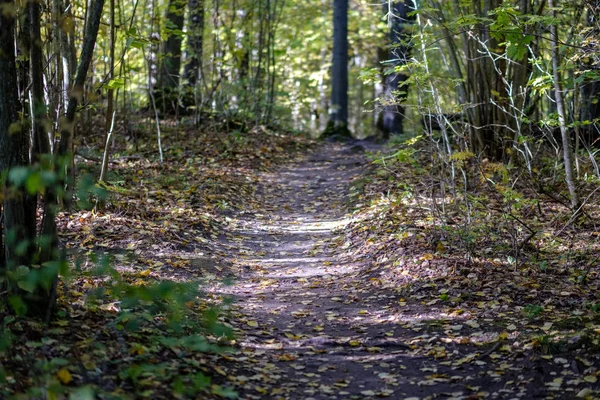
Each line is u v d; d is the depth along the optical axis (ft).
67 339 14.03
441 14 35.65
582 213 26.91
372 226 28.30
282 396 13.98
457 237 24.86
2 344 11.09
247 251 27.58
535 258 23.15
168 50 56.03
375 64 88.69
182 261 24.07
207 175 38.58
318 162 48.93
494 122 36.45
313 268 25.13
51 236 14.46
